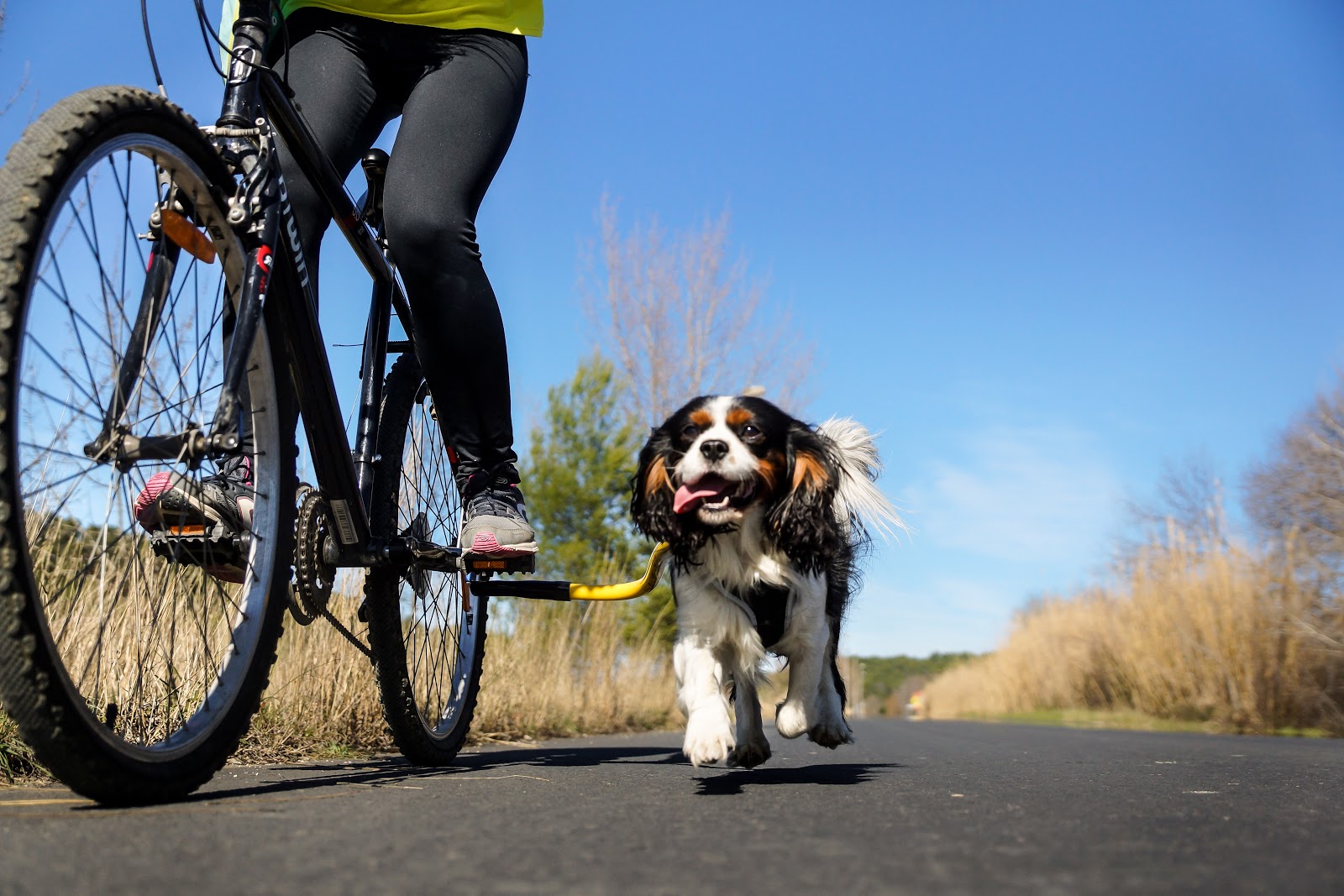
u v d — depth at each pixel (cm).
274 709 359
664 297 1552
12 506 166
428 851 150
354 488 266
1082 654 1755
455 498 342
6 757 246
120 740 188
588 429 1295
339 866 138
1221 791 259
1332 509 990
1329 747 588
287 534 238
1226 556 1112
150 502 220
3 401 165
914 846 161
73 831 162
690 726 265
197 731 209
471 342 289
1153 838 172
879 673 7344
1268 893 130
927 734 891
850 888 129
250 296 214
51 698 171
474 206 289
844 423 356
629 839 164
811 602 302
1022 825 185
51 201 175
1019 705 2195
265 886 125
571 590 321
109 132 188
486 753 404
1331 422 995
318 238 278
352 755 355
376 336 304
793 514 298
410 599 315
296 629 384
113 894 120
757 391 328
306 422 254
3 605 165
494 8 291
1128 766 373
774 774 307
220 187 216
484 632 368
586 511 1279
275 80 242
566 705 697
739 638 291
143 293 203
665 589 1173
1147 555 1347
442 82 284
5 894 120
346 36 287
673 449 309
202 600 241
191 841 154
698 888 128
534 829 173
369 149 301
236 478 234
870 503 351
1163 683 1273
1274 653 1006
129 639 259
